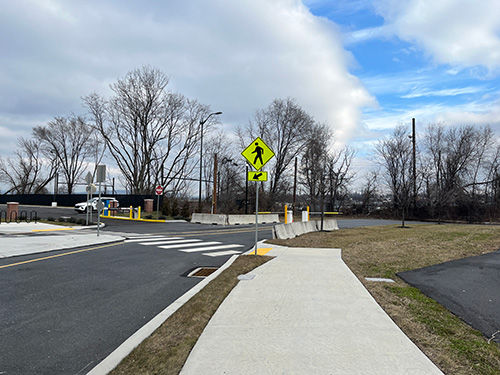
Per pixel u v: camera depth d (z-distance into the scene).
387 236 17.50
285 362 3.59
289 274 8.10
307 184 54.25
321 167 53.72
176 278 7.94
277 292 6.48
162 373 3.38
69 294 6.45
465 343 4.25
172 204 38.53
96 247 12.77
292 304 5.70
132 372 3.40
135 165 50.34
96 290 6.77
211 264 9.76
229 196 48.75
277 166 55.00
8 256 10.16
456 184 41.91
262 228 23.28
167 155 52.09
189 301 5.90
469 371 3.49
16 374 3.47
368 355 3.78
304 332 4.45
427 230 20.91
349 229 22.80
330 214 50.69
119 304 5.89
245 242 14.98
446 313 5.49
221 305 5.63
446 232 19.09
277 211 48.50
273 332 4.45
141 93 49.03
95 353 3.98
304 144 54.06
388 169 48.16
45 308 5.61
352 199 55.03
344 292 6.49
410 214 40.75
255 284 7.10
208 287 6.84
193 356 3.73
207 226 25.11
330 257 10.68
